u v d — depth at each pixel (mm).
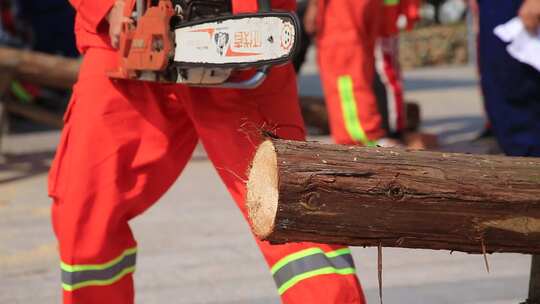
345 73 12734
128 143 5562
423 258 9797
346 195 4191
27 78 15102
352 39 12609
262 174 4316
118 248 5605
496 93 9641
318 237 4258
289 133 5461
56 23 22125
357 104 12758
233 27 4949
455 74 32125
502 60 9438
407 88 27750
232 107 5410
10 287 8969
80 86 5668
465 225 4320
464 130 18438
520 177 4328
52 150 17156
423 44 36469
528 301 5324
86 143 5516
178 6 5262
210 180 14086
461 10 41875
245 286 8867
